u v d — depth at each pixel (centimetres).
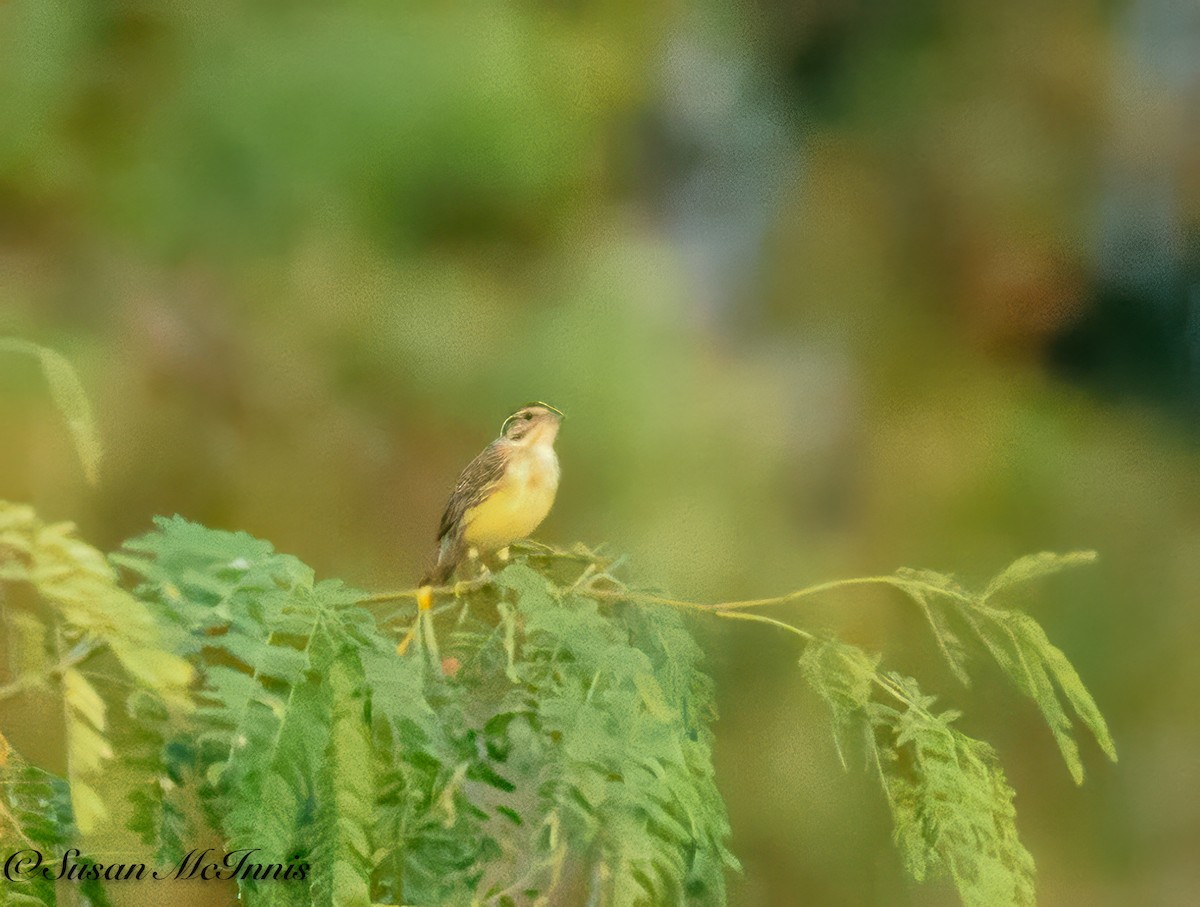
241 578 328
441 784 355
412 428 1051
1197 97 1380
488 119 1026
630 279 1079
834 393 1145
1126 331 1270
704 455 1044
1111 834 1068
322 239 1025
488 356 1053
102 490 950
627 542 990
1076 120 1293
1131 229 1294
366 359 1037
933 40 1274
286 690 312
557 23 1116
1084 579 1124
